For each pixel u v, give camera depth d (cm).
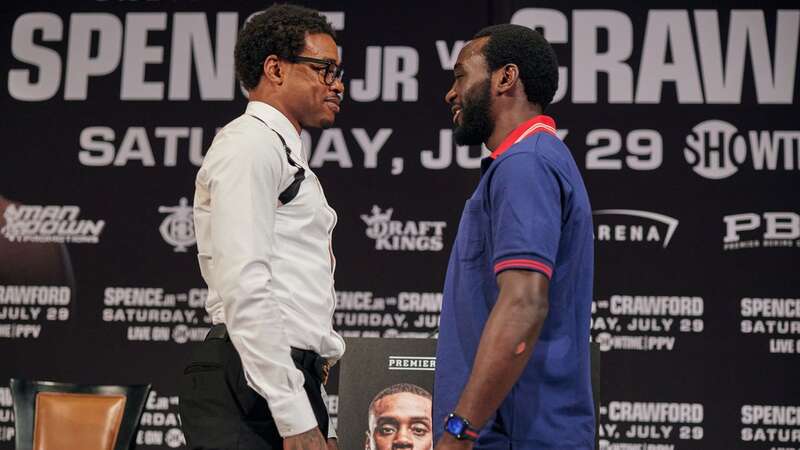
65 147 454
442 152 446
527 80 175
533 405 157
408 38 455
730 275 427
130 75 459
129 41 461
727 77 441
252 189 176
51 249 445
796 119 436
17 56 461
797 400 416
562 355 159
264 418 176
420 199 443
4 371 435
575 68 445
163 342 438
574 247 162
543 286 149
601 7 448
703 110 439
